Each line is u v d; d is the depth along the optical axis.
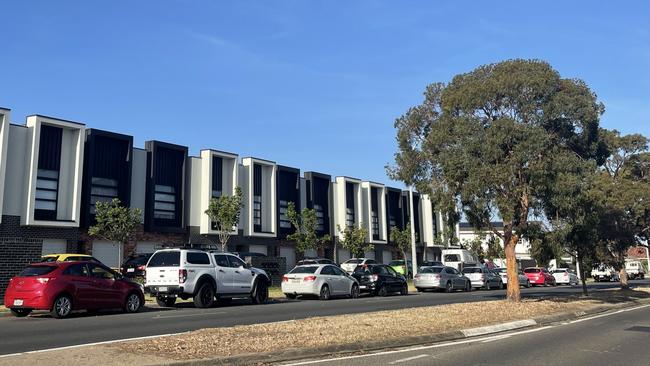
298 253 43.25
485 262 55.19
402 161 22.75
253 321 15.41
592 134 22.05
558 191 18.81
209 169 36.47
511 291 21.23
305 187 44.69
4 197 27.34
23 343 11.11
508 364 9.57
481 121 20.27
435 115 22.73
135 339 11.40
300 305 21.41
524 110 20.09
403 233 47.81
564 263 60.59
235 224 34.44
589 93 20.94
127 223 28.80
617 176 30.50
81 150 30.14
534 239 20.97
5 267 22.06
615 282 52.41
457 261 46.94
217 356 9.20
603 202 26.53
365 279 28.34
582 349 11.31
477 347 11.47
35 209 28.36
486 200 18.95
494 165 18.78
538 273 43.66
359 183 49.16
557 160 18.97
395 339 11.64
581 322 16.70
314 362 9.54
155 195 34.06
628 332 14.19
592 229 23.94
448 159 19.62
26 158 28.31
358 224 47.94
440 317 15.59
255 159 39.94
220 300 23.52
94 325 14.24
